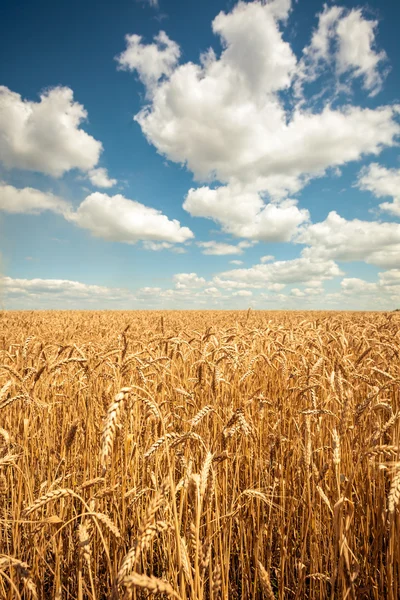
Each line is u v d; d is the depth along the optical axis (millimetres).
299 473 1276
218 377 1432
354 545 1051
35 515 1094
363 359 1847
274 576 1277
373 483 1161
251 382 1973
